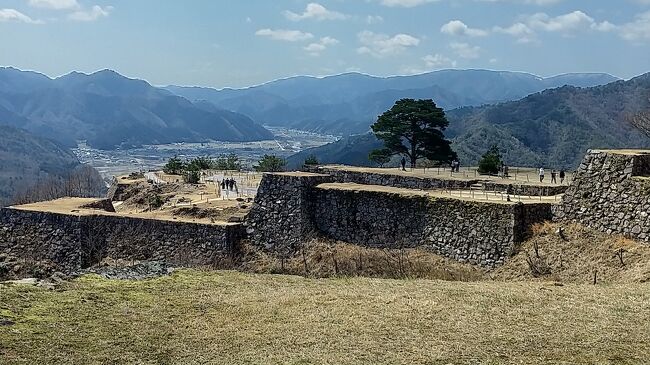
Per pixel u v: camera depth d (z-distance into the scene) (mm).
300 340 15008
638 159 25969
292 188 32938
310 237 32406
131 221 34250
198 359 13641
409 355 14031
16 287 18047
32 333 14320
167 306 17562
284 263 31438
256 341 14945
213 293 19359
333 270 29250
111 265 32531
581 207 26875
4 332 14156
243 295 19266
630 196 25391
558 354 14008
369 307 17875
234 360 13633
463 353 14133
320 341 14945
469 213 28359
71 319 15641
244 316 16969
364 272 28203
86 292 18266
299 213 32625
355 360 13672
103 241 34375
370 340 15031
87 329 15047
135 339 14656
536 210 27891
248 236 33562
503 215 27234
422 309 17609
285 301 18547
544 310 17438
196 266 29875
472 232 28078
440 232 29172
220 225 32375
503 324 16234
